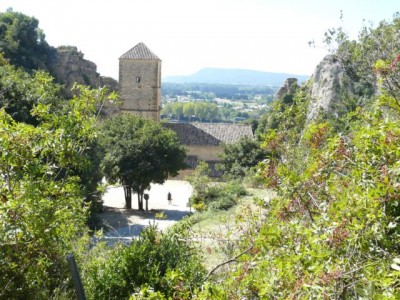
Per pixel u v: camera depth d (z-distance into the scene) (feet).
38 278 19.58
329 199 13.94
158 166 108.58
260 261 12.62
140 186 111.55
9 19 205.57
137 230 85.35
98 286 23.53
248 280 11.91
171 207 118.42
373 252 9.86
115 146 106.83
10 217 17.78
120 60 179.01
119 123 115.03
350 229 9.78
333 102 50.16
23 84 70.69
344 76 54.24
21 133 19.01
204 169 115.85
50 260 21.84
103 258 26.99
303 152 20.47
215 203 65.10
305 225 13.60
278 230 12.39
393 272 7.77
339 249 9.92
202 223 51.55
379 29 43.21
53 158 22.17
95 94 22.59
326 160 14.32
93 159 81.56
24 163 18.79
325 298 8.68
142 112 181.27
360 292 7.98
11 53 195.93
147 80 179.52
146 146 107.86
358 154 12.40
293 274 10.34
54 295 21.77
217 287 12.69
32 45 208.95
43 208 18.33
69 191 21.13
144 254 24.43
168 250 25.13
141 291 12.71
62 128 20.90
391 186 9.98
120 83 180.04
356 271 9.13
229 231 24.59
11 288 18.88
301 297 9.43
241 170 128.88
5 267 18.22
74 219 22.63
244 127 180.04
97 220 82.07
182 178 165.48
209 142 172.35
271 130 21.08
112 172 101.81
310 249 10.68
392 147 11.11
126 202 112.57
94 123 23.47
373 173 11.31
